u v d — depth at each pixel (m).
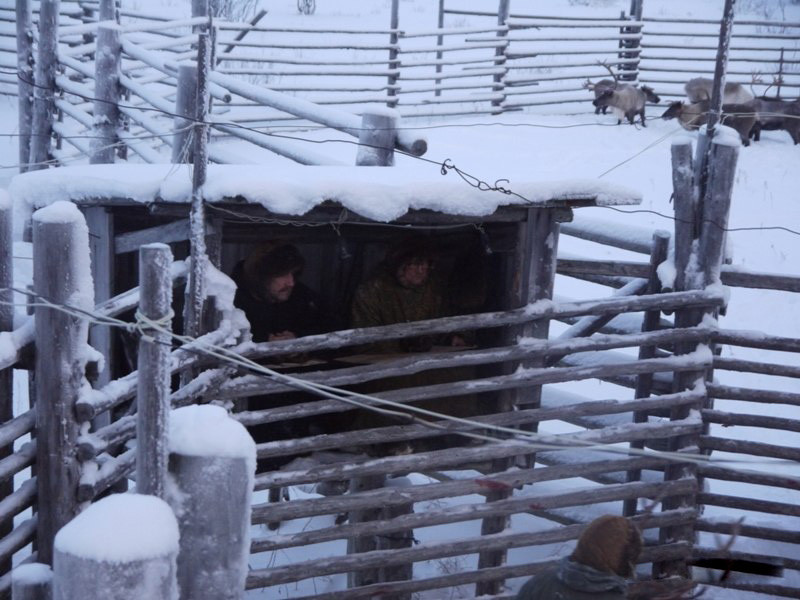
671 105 17.12
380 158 6.80
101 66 9.62
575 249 12.50
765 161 16.62
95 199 5.80
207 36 5.38
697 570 7.21
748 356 10.65
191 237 5.56
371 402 6.17
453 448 6.46
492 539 6.64
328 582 7.25
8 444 4.74
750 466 7.89
